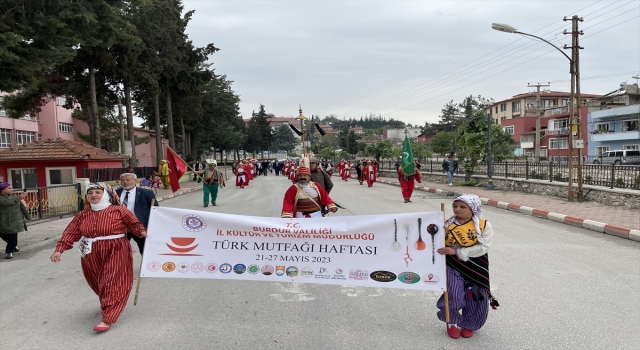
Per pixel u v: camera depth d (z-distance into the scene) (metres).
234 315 4.75
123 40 19.89
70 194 14.27
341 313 4.77
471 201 3.94
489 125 19.80
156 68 28.70
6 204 8.08
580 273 6.25
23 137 38.88
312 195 6.37
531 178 17.86
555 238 8.95
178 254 4.78
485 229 3.93
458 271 4.05
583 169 14.98
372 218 4.34
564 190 15.33
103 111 32.44
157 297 5.43
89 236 4.43
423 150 51.03
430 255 4.15
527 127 63.81
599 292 5.38
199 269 4.75
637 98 53.69
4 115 36.44
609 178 13.66
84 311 5.02
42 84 23.70
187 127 46.94
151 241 4.81
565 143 54.12
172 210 4.81
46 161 17.11
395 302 5.12
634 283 5.76
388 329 4.29
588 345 3.87
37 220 12.62
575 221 10.57
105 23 13.09
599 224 9.77
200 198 20.22
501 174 20.06
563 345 3.87
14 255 8.48
